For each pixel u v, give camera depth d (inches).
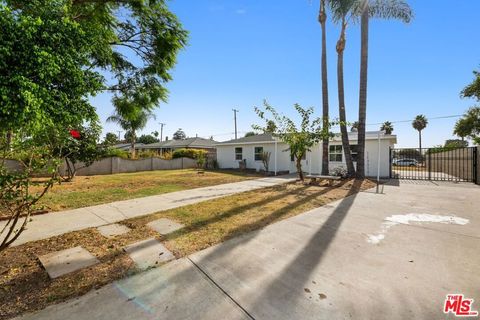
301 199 287.4
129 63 340.2
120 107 353.7
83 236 167.6
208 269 120.5
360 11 441.1
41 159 118.0
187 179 519.2
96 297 98.2
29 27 110.0
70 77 127.3
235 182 464.1
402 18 446.9
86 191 352.2
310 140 432.1
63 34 126.0
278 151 729.6
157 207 252.2
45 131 115.3
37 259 131.3
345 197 303.0
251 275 115.0
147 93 355.9
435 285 106.0
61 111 122.1
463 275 114.3
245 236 165.6
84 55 139.1
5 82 101.1
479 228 182.5
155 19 317.4
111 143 510.6
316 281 109.5
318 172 662.5
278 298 97.3
